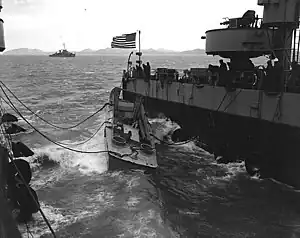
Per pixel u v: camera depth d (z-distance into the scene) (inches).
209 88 623.8
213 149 652.1
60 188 502.6
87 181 525.7
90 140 755.4
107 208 440.1
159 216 419.8
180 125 765.3
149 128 704.4
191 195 485.1
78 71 3996.1
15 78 2743.6
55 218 416.2
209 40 617.6
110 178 534.9
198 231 392.5
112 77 3056.1
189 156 657.6
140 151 575.8
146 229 390.0
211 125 642.2
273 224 409.7
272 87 498.0
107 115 797.2
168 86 773.9
